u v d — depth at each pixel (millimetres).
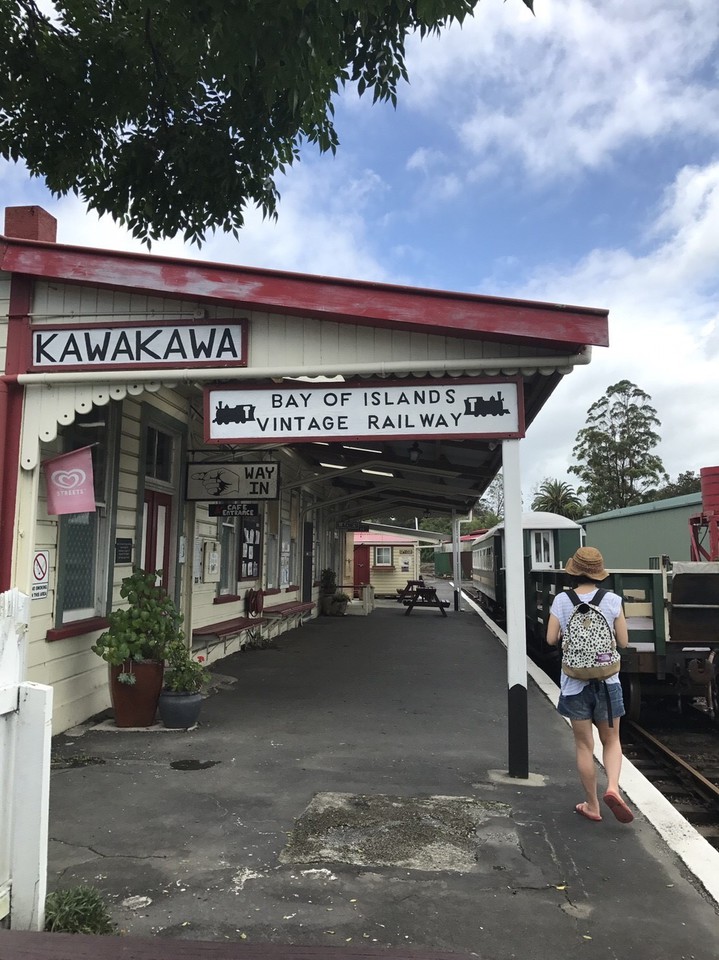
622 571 8945
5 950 2582
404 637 14992
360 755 6168
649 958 3178
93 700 7289
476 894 3709
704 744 8773
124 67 7191
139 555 8180
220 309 6098
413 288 5750
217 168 7406
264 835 4379
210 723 7172
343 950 2686
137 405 8148
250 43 4832
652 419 64312
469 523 88500
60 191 8086
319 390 6023
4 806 2945
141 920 3369
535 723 7633
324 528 21375
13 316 6246
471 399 5918
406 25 5145
